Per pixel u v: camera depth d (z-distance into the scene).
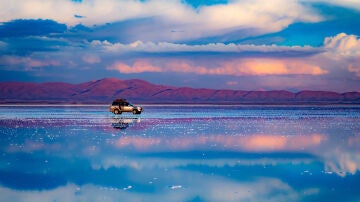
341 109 102.69
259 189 13.95
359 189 13.96
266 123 44.84
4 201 12.45
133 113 64.50
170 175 16.16
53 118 52.91
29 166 17.98
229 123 44.41
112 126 39.06
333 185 14.50
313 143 26.38
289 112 79.06
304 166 18.17
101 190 13.80
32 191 13.68
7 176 15.92
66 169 17.28
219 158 20.17
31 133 32.41
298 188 14.12
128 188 14.05
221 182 14.97
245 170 17.22
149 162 18.94
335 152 22.31
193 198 12.80
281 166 18.14
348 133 33.16
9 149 23.22
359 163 18.97
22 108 98.88
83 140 27.38
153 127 37.94
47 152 22.02
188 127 38.22
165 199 12.72
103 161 19.16
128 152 21.97
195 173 16.55
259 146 24.75
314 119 53.59
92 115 61.19
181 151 22.44
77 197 12.91
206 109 96.00
